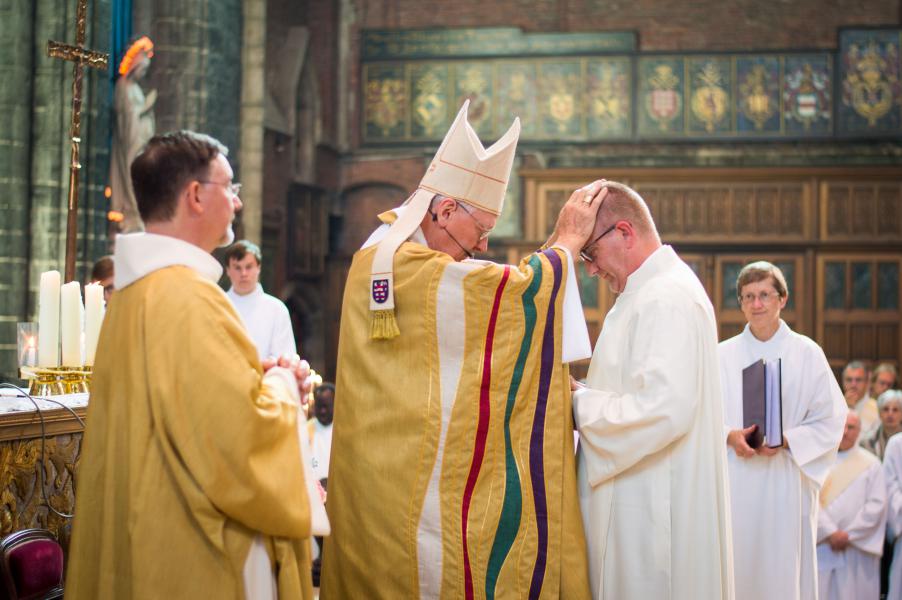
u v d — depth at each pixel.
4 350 6.57
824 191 12.67
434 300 2.38
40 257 6.75
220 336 1.95
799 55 12.77
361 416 2.44
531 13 13.24
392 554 2.37
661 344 2.48
